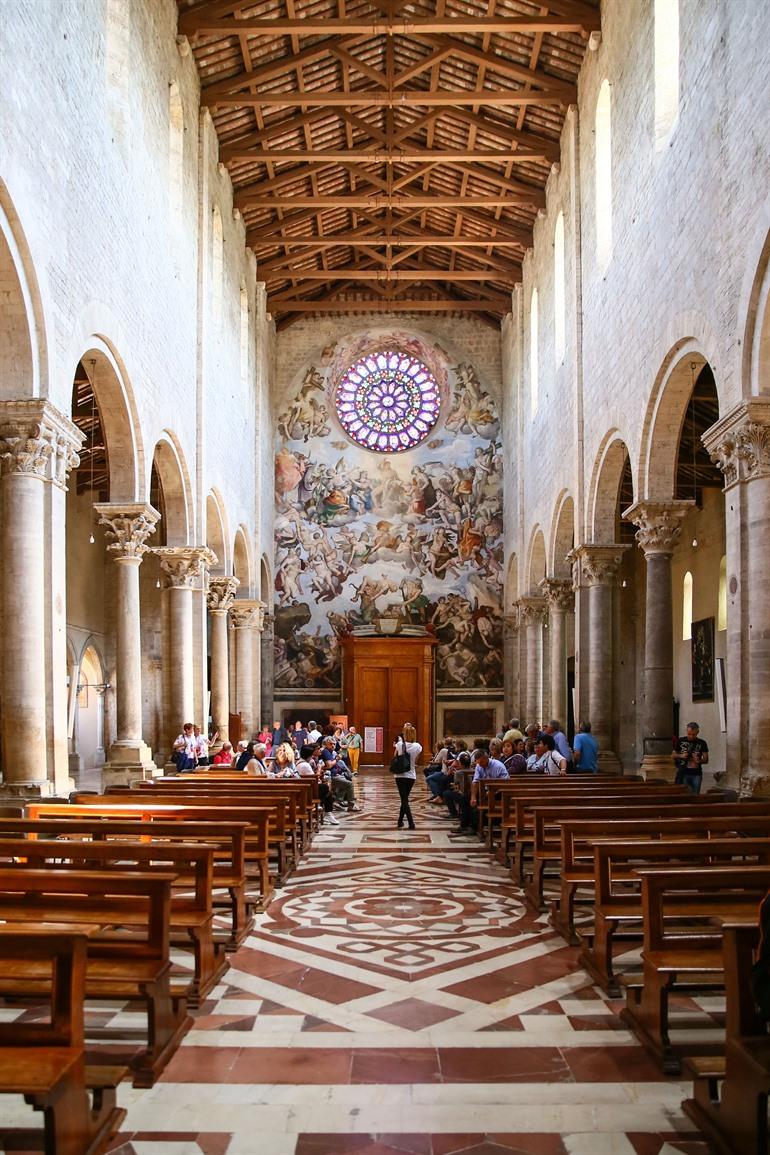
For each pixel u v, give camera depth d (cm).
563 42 2250
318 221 3322
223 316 2647
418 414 3881
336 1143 550
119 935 738
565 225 2498
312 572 3803
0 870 648
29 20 1191
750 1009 531
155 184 1889
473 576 3809
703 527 2908
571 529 2656
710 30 1388
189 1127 568
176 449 2111
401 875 1377
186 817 1116
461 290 3731
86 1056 661
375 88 2675
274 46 2339
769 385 1256
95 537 3359
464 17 2089
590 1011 769
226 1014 761
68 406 1358
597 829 975
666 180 1608
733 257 1299
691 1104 586
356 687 3684
